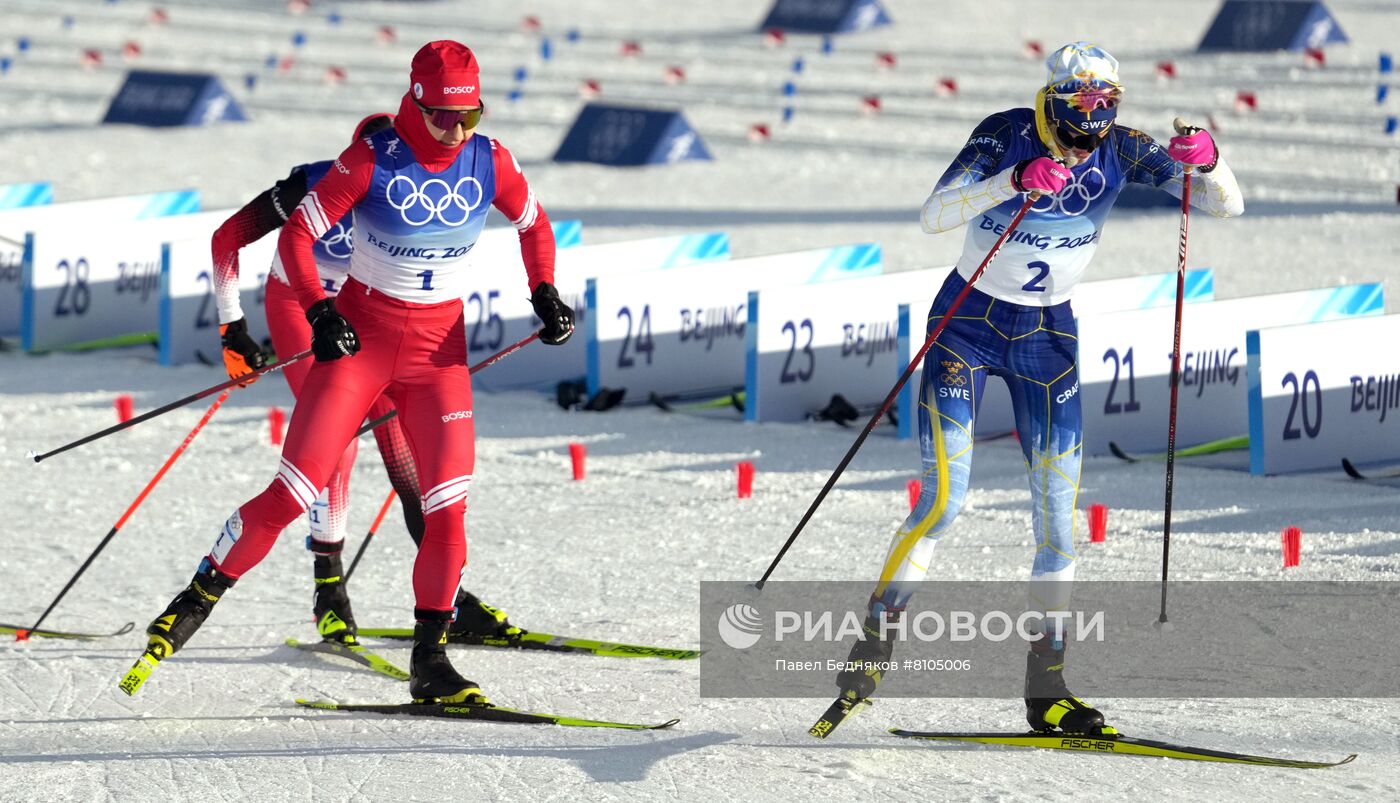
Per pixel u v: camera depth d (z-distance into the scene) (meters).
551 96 88.81
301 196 19.42
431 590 18.47
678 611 22.55
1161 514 27.73
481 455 33.47
